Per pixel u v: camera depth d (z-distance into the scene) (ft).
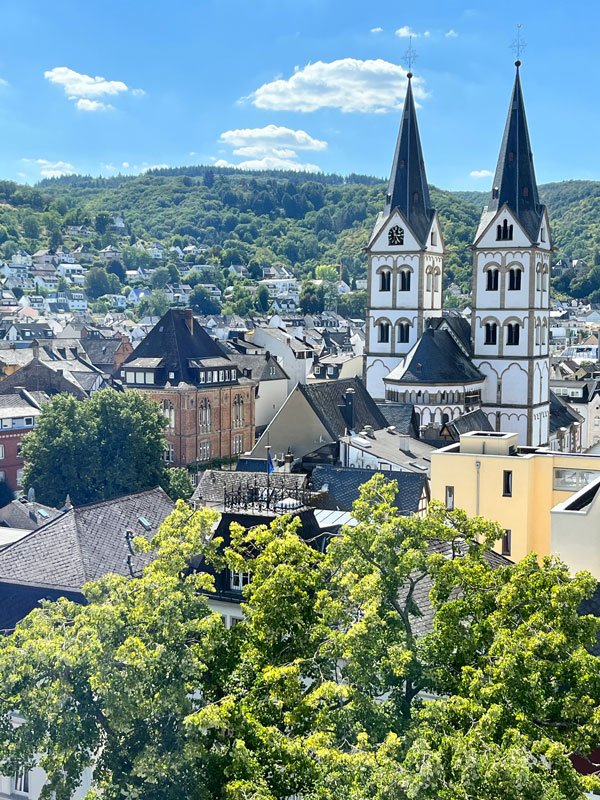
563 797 103.35
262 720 127.13
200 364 516.32
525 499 230.07
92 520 203.72
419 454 349.00
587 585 123.34
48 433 391.24
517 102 488.85
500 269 488.44
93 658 123.75
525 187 489.67
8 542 231.50
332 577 142.00
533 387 490.90
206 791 121.19
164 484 409.69
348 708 124.26
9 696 127.44
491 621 125.70
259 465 324.60
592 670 115.96
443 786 104.78
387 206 504.84
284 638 137.39
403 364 481.05
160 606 127.44
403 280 499.92
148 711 122.21
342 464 330.34
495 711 108.58
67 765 127.95
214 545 145.38
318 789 113.70
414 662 126.93
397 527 136.46
